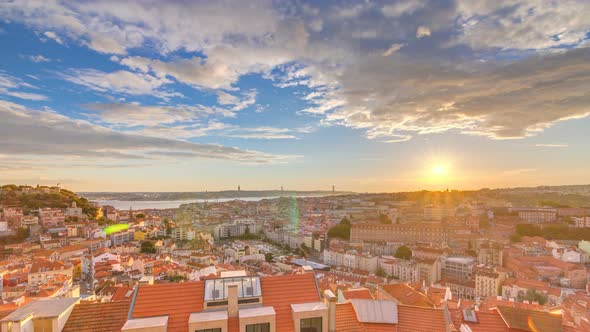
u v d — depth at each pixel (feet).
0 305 213.05
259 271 576.61
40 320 94.73
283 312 108.88
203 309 105.09
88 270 540.52
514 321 121.29
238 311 104.58
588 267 590.96
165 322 96.48
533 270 564.71
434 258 635.25
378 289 357.61
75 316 102.63
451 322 120.78
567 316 249.55
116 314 104.68
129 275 476.95
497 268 555.28
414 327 116.98
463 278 603.67
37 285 392.06
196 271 490.08
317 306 109.19
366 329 115.03
